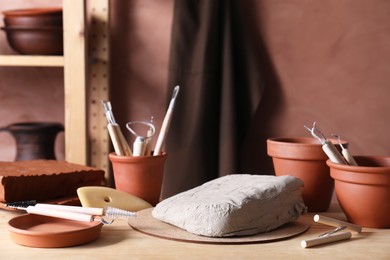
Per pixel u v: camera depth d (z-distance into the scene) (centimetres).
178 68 210
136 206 136
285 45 222
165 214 121
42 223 121
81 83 200
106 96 215
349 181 120
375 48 222
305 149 133
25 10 198
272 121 224
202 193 126
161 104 224
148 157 140
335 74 223
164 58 223
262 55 222
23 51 201
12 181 137
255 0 221
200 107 209
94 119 217
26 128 204
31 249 109
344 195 123
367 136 224
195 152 210
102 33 212
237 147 212
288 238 115
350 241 114
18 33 199
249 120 217
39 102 227
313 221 129
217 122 214
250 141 225
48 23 198
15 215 136
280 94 223
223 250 108
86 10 213
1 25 226
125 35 222
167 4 222
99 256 105
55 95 226
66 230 112
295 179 127
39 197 143
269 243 112
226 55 210
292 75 223
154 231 118
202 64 208
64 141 227
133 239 115
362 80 223
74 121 202
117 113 225
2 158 229
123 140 143
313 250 108
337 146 136
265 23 221
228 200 116
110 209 120
